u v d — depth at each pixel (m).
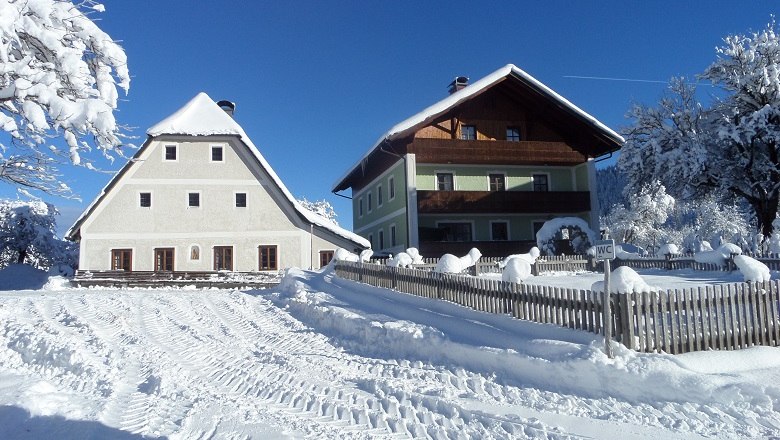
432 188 30.47
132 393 7.18
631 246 30.44
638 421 5.82
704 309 7.78
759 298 8.09
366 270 16.38
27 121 8.67
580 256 23.53
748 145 31.12
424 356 8.94
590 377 6.90
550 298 8.80
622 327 7.55
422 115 27.52
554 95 29.25
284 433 5.62
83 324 12.20
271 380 7.81
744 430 5.45
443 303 11.50
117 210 27.41
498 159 29.62
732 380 6.44
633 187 38.22
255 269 28.16
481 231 31.33
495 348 8.16
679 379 6.45
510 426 5.77
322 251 28.95
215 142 28.86
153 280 25.98
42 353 9.25
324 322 12.47
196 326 12.55
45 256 44.38
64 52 8.88
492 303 10.19
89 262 26.73
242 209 28.53
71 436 5.50
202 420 6.04
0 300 16.06
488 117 31.11
